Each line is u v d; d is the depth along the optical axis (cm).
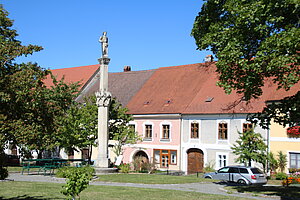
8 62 1074
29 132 1030
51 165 2641
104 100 2642
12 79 1039
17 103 1048
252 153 2864
